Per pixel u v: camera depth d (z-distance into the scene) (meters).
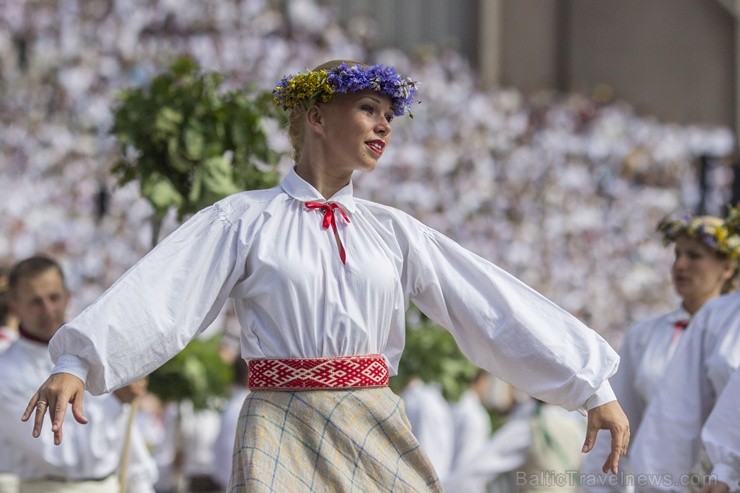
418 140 41.97
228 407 16.91
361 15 49.31
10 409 9.88
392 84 6.37
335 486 6.00
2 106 34.50
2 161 32.97
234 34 39.94
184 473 19.33
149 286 6.01
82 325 5.85
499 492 14.55
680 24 53.81
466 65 48.31
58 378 5.84
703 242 10.48
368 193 39.28
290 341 6.11
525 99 48.16
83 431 9.98
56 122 34.56
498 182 42.94
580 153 46.59
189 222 6.21
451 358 18.33
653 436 9.73
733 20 53.91
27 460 9.98
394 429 6.17
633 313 41.75
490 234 41.19
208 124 9.53
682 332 10.51
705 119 53.72
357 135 6.34
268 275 6.11
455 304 6.55
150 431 19.39
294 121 6.59
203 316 6.11
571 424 14.50
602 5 53.88
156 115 9.46
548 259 41.88
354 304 6.15
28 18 36.59
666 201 46.72
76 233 31.27
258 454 5.97
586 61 53.75
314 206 6.30
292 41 42.09
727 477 8.81
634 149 47.78
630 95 53.72
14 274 10.09
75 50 36.56
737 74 53.94
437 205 40.44
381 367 6.27
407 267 6.48
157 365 6.05
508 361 6.52
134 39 37.69
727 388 8.97
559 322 6.53
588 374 6.39
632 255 44.19
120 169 9.80
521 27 53.19
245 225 6.21
